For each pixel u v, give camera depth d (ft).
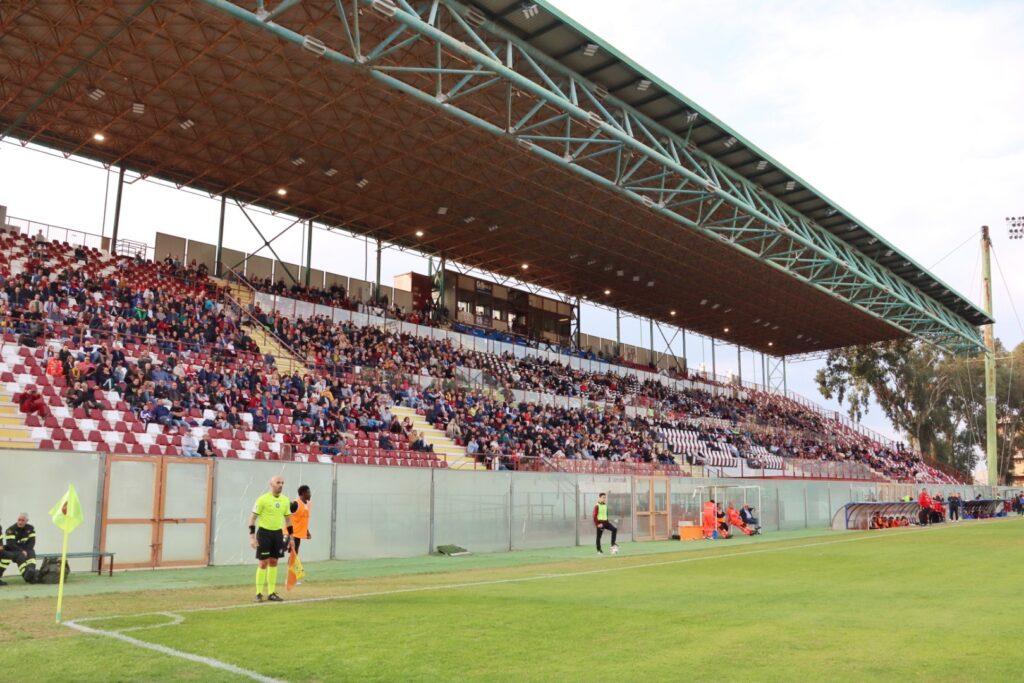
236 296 132.36
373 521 71.87
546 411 149.28
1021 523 136.15
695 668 25.90
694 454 167.22
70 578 53.06
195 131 114.52
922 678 24.63
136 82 99.96
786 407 247.91
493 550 80.84
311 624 33.71
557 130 111.96
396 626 33.37
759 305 211.00
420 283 179.32
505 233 158.61
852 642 30.40
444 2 78.28
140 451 78.48
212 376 98.58
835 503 137.49
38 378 84.38
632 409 172.86
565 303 207.82
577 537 90.33
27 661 26.03
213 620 34.55
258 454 88.07
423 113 107.34
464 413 130.00
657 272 183.52
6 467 53.83
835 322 228.84
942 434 300.61
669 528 103.04
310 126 112.68
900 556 71.41
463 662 26.50
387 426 112.16
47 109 108.47
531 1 80.33
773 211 131.54
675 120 105.60
